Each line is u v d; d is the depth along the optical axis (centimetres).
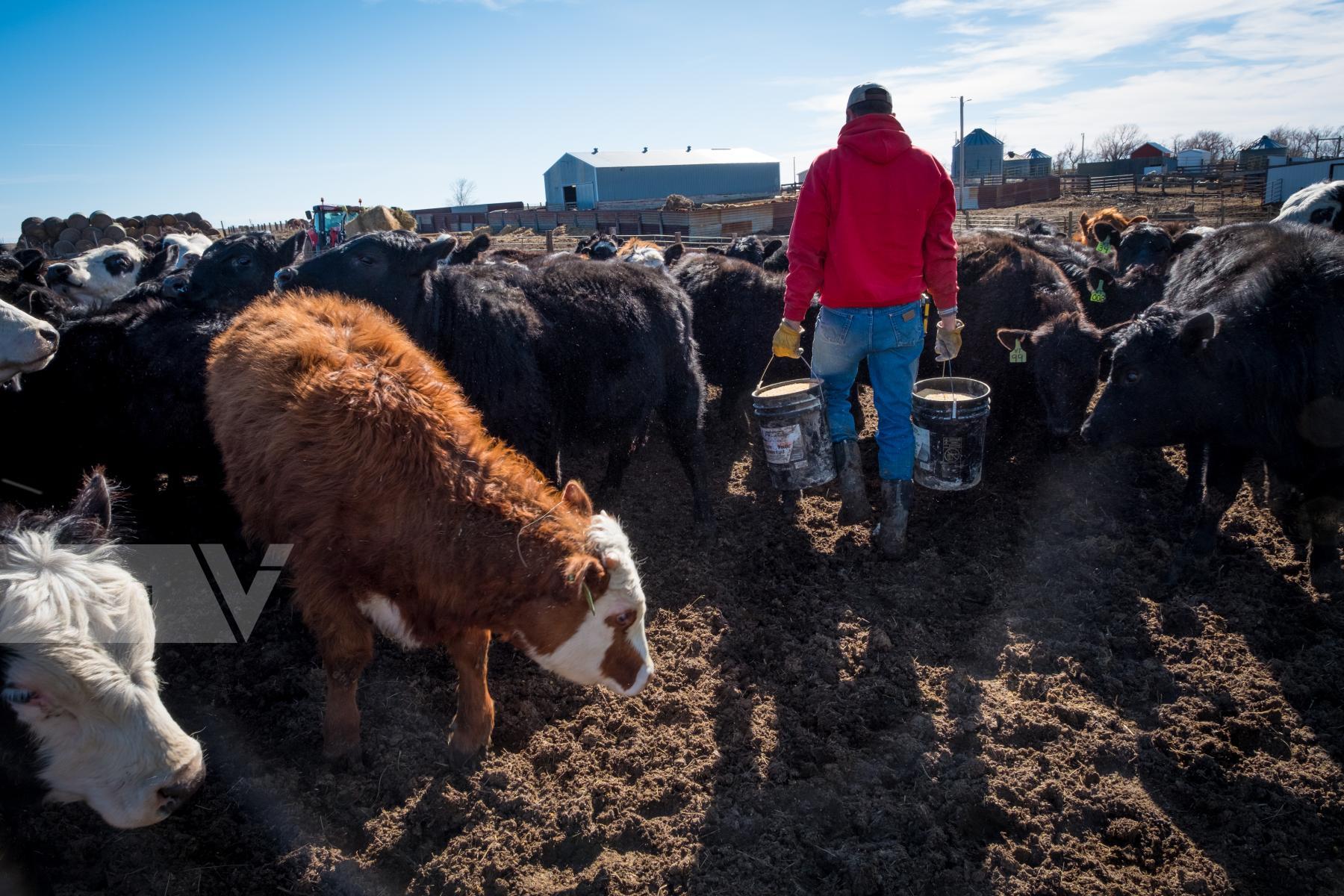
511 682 419
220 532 539
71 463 490
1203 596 479
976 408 474
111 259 1168
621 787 351
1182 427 496
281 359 347
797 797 346
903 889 302
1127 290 756
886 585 497
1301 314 463
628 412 587
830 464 493
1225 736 375
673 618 476
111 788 254
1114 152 10081
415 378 351
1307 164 3394
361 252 493
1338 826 328
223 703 402
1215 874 309
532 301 551
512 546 312
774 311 716
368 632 349
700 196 6962
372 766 360
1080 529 565
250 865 312
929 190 442
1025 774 353
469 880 307
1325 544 476
